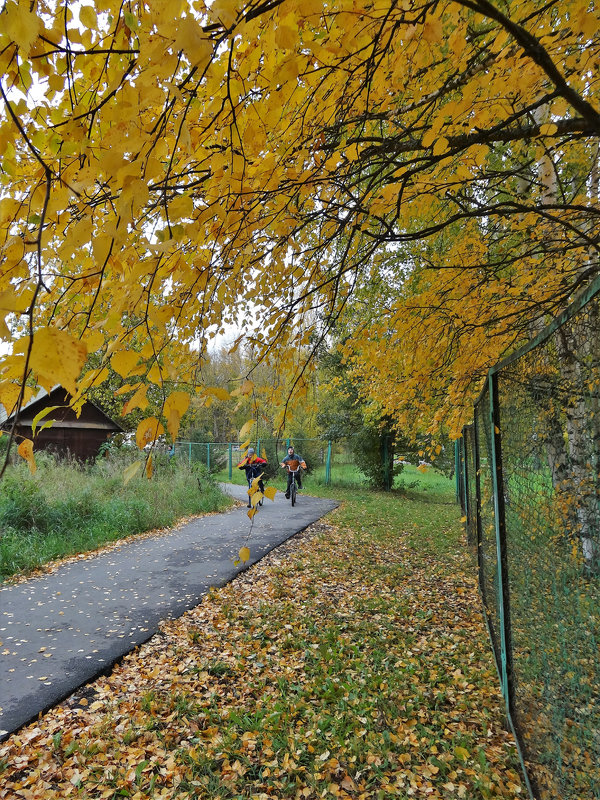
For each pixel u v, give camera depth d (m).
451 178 2.33
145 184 0.98
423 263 4.98
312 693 3.70
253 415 2.76
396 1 1.28
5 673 3.80
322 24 1.50
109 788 2.72
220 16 0.94
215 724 3.33
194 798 2.67
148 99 1.02
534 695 2.28
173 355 2.57
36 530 7.91
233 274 2.35
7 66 1.13
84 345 0.75
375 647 4.44
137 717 3.35
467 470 8.35
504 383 2.92
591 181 4.25
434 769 2.81
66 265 1.72
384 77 1.87
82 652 4.19
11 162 1.37
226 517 11.28
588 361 1.39
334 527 10.30
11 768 2.82
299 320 2.91
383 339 4.44
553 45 1.97
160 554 7.64
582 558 1.52
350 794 2.71
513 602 2.93
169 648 4.39
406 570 6.94
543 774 2.12
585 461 1.48
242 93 1.47
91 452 17.34
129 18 1.20
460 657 4.21
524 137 2.46
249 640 4.57
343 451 20.17
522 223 3.91
